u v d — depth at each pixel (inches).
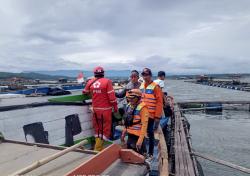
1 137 169.9
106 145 247.8
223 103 1293.1
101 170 118.3
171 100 571.2
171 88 3779.5
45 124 237.5
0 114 202.8
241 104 1306.6
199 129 878.4
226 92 2738.7
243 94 2432.3
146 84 247.1
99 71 231.3
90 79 239.6
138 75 285.3
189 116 1162.0
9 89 465.4
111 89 224.5
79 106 272.4
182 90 3221.0
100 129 229.3
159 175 209.6
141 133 186.5
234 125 956.0
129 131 195.6
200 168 440.8
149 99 239.1
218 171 476.1
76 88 442.6
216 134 796.6
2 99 280.8
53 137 242.2
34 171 121.3
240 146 653.3
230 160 538.9
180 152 404.2
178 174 308.8
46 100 262.2
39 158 138.4
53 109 247.0
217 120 1062.4
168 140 420.5
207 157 388.8
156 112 238.1
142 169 124.8
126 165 128.6
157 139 291.7
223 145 663.1
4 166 128.2
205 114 1220.5
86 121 279.7
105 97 224.7
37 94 356.5
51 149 154.0
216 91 2940.5
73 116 263.1
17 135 213.6
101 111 226.2
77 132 265.6
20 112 218.8
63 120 254.5
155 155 229.9
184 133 548.7
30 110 227.3
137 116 192.2
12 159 137.3
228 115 1193.4
